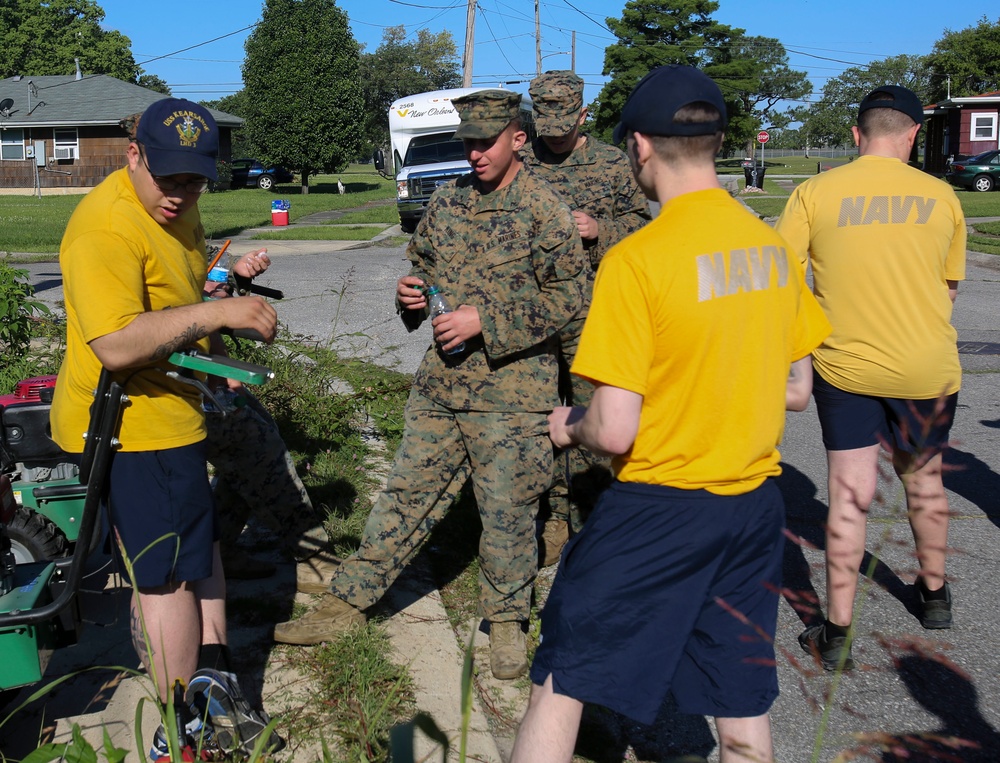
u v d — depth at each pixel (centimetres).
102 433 275
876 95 371
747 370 229
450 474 366
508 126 338
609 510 239
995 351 962
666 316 225
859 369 359
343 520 485
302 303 1220
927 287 357
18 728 320
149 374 279
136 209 278
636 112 240
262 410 405
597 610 233
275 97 4688
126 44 7694
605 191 448
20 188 4575
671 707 351
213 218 2875
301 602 407
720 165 7881
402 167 2481
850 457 367
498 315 335
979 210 2803
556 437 254
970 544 494
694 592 231
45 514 388
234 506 424
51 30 7562
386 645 367
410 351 930
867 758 316
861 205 358
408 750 190
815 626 396
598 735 330
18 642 287
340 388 742
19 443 402
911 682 366
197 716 286
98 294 264
